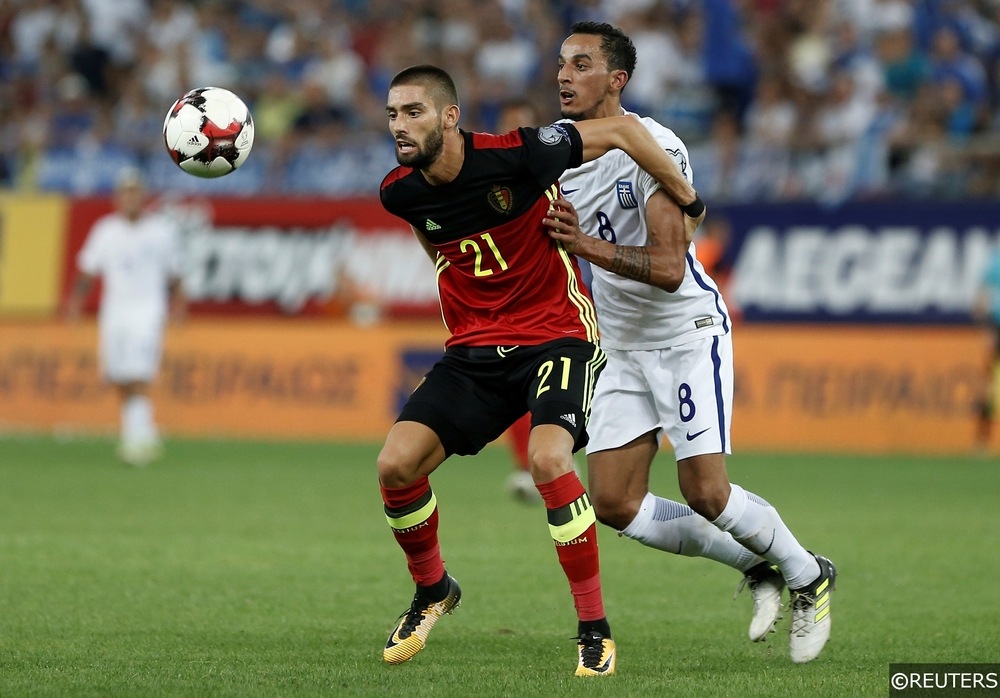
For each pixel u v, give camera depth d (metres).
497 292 20.11
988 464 51.06
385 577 27.34
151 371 50.25
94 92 79.06
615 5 74.81
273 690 17.45
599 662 18.77
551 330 20.03
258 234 64.56
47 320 65.81
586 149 19.70
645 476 21.94
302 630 22.17
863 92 66.12
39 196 66.62
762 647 21.22
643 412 21.70
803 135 62.91
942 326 56.12
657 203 20.42
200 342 64.69
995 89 67.50
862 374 56.78
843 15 71.75
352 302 62.91
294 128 69.56
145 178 68.06
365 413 61.75
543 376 19.58
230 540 32.09
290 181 66.12
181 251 65.38
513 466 52.41
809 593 20.16
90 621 22.66
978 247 55.72
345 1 80.94
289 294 63.81
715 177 60.81
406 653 19.72
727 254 59.03
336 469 48.56
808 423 57.19
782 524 20.34
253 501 39.59
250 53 79.94
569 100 21.45
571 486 18.86
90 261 50.12
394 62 75.75
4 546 30.67
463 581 27.06
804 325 57.88
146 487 42.72
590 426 21.95
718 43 69.94
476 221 19.61
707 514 20.84
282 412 62.91
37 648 20.41
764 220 58.62
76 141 70.31
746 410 58.16
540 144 19.44
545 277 20.09
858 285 57.25
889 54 66.81
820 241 57.84
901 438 55.94
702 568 29.03
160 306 50.31
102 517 35.81
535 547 31.44
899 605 24.70
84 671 18.67
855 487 43.56
